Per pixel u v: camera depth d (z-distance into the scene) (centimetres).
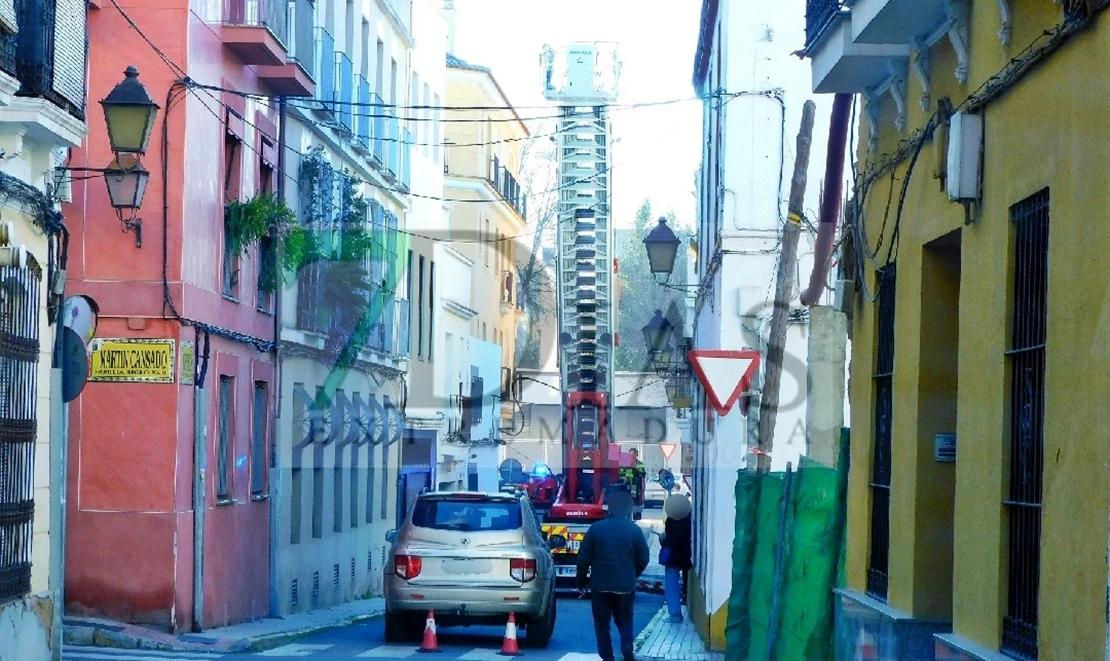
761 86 2141
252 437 2348
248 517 2319
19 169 1388
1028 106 786
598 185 3064
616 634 2250
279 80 2403
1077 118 701
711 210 2522
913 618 1016
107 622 1898
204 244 2081
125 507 1939
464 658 1792
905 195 1077
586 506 3259
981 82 881
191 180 2011
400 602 1894
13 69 1300
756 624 1483
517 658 1825
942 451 1026
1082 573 671
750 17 2142
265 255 2420
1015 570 798
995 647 814
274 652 1816
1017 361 804
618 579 1645
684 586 2892
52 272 1454
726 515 2122
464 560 1892
